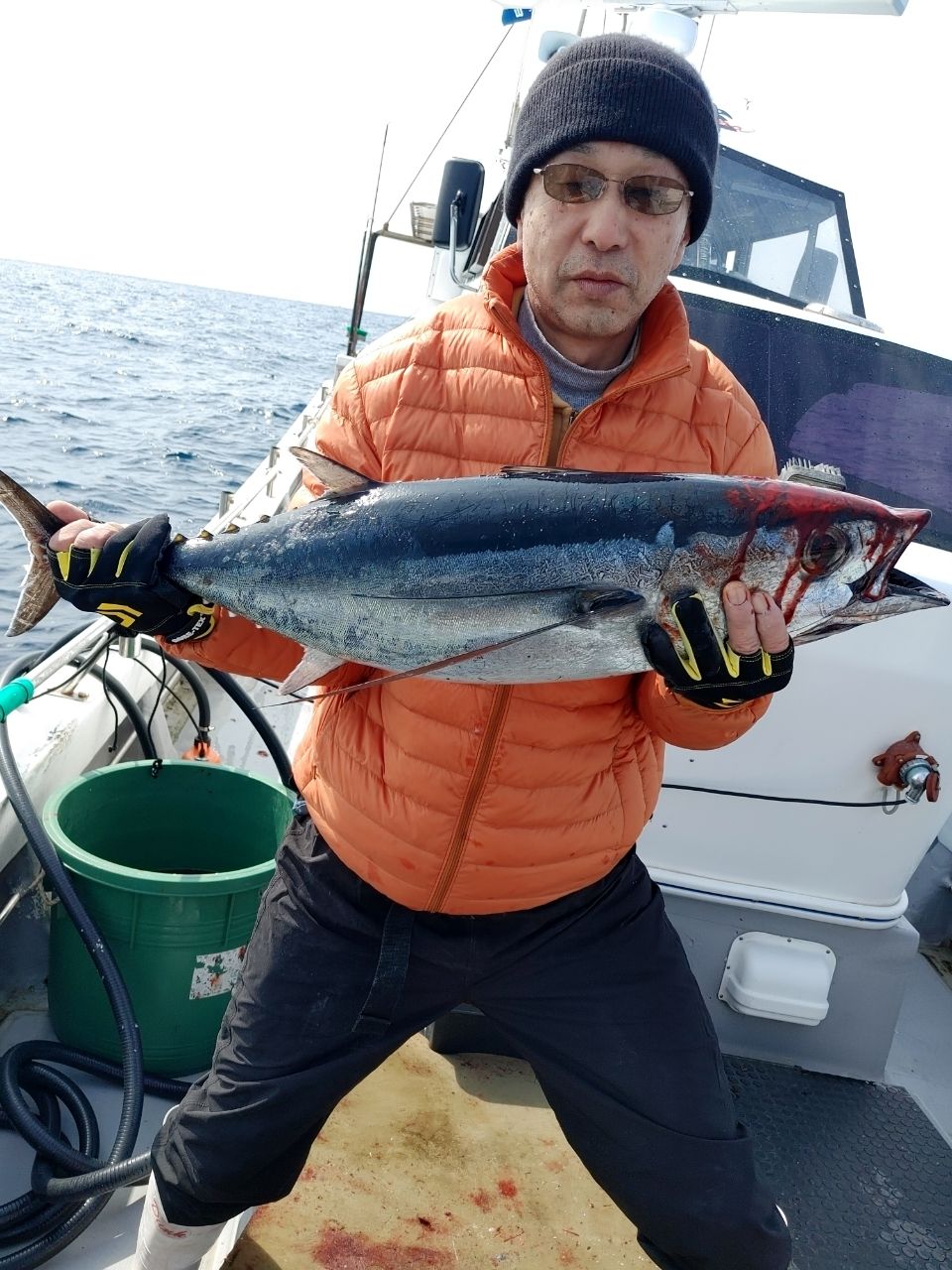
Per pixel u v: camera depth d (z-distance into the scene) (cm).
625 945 200
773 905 282
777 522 174
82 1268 230
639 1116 189
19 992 310
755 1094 285
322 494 203
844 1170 264
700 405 201
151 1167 201
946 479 330
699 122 182
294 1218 236
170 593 196
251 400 2817
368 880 198
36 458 1572
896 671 256
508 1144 265
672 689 174
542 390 193
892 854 276
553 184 182
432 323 202
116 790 318
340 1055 193
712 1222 184
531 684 188
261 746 445
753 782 272
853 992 291
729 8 440
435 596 183
